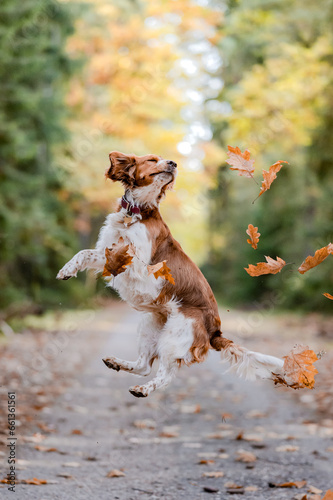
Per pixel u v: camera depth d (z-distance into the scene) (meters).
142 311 5.58
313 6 22.09
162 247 5.59
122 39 23.03
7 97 18.05
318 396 9.67
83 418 8.20
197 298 5.55
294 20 22.78
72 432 7.39
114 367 5.48
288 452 6.64
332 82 21.25
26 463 6.05
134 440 7.14
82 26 24.44
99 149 24.12
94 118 24.39
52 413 8.41
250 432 7.59
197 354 5.38
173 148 22.88
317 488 5.43
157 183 5.53
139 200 5.58
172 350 5.37
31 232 20.12
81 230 28.55
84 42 24.59
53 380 11.09
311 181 24.88
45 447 6.62
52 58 21.78
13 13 17.28
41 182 20.20
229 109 24.80
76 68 22.84
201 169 22.88
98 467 6.06
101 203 25.39
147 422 8.09
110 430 7.61
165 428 7.80
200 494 5.27
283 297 27.91
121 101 23.22
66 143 22.67
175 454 6.60
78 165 24.12
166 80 23.09
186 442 7.11
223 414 8.61
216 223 38.75
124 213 5.55
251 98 22.05
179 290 5.50
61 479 5.59
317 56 21.38
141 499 5.12
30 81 21.09
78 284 28.17
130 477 5.75
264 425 7.99
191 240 41.44
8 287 19.89
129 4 24.91
